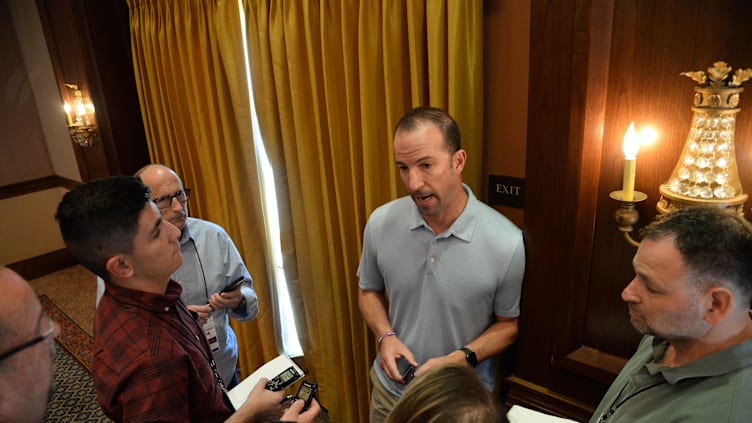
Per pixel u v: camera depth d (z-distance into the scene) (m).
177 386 1.06
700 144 1.16
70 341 3.27
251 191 2.55
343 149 2.07
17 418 0.78
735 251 0.81
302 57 2.06
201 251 1.93
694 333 0.87
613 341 1.54
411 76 1.72
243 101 2.36
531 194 1.46
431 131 1.35
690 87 1.24
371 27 1.77
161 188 1.72
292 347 2.95
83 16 2.84
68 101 3.24
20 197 4.17
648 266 0.89
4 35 3.87
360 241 2.13
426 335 1.61
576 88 1.28
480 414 0.61
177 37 2.46
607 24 1.27
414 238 1.56
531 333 1.60
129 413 1.02
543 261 1.49
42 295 3.94
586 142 1.33
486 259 1.49
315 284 2.36
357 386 2.40
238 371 3.02
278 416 1.29
